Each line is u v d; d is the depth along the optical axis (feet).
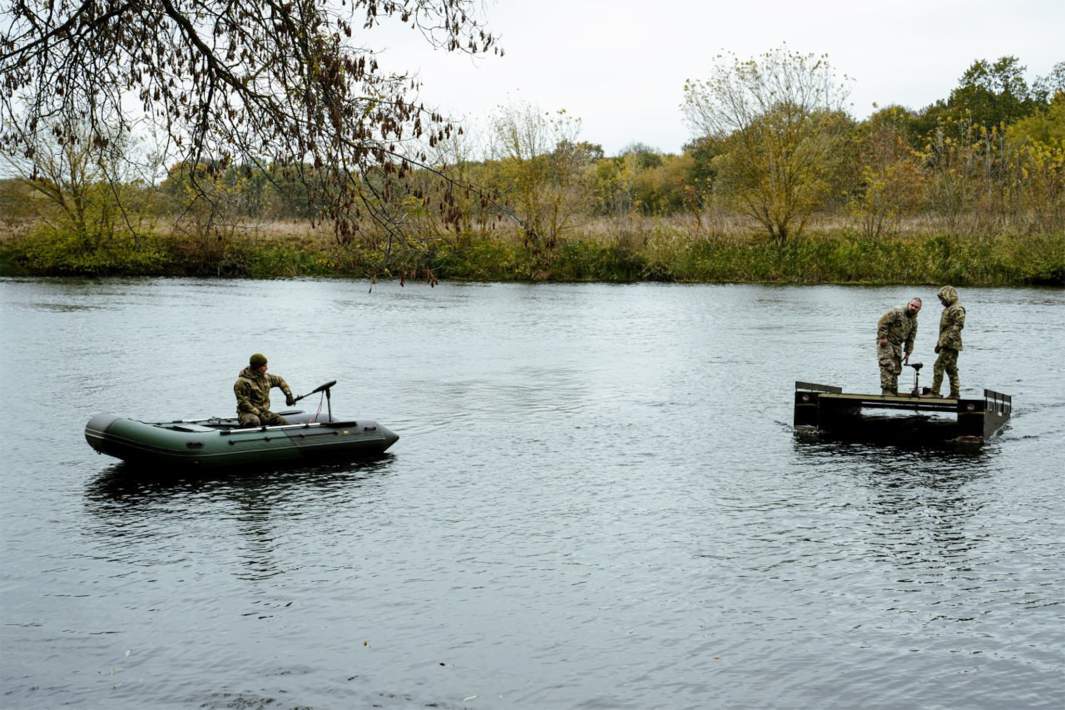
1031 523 42.50
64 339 103.40
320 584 36.17
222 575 37.01
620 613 33.55
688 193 247.29
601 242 188.55
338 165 30.55
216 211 35.32
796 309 134.82
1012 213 180.04
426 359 91.86
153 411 66.80
